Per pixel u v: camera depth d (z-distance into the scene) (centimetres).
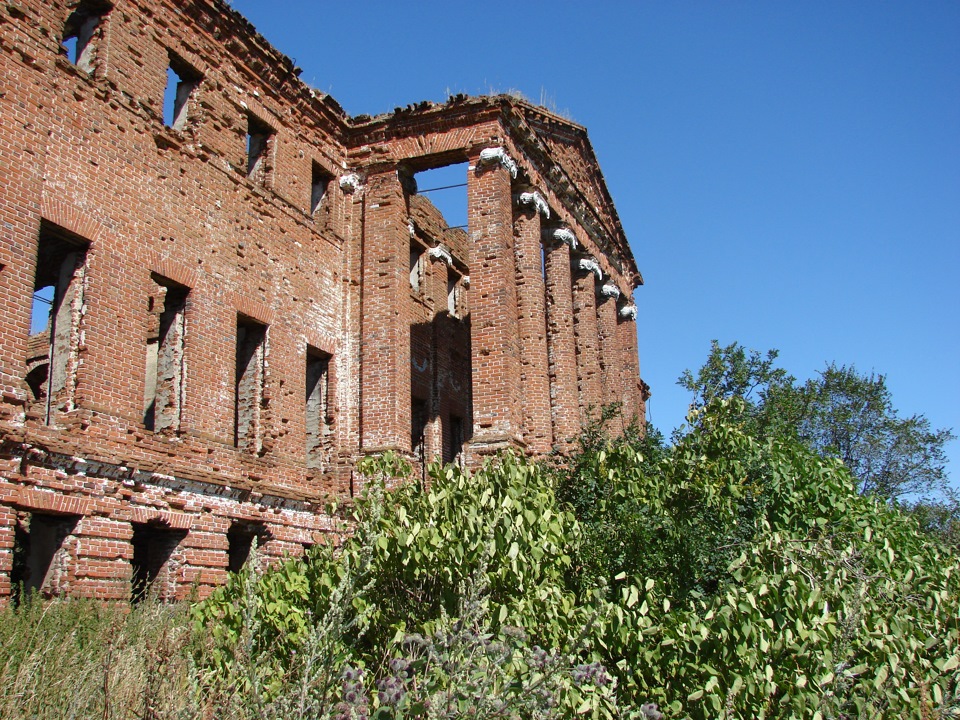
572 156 2767
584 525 1217
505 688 677
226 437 1734
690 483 1242
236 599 1020
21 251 1362
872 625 833
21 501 1297
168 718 696
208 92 1839
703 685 797
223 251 1806
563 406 2500
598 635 873
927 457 2581
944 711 771
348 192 2291
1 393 1299
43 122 1435
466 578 916
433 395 2645
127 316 1542
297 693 701
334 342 2147
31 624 1050
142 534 1666
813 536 1217
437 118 2239
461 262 2972
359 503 1071
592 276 2847
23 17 1423
